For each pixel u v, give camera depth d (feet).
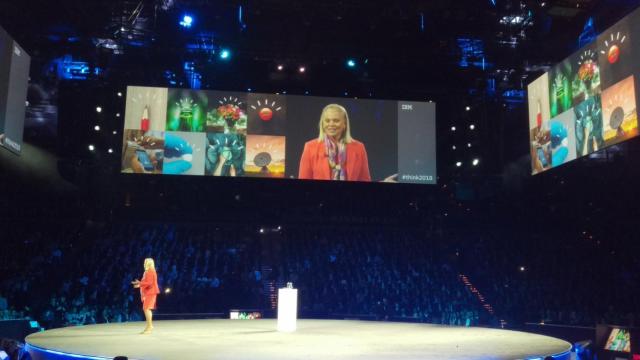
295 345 40.11
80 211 105.50
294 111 87.92
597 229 103.71
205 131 85.76
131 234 110.52
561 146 73.87
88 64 95.30
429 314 98.53
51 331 50.78
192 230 114.73
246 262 108.17
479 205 116.47
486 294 106.01
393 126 89.10
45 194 103.76
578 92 70.85
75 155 100.78
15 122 65.62
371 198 116.78
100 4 83.66
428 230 117.70
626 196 94.89
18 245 100.17
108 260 100.68
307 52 94.89
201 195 112.47
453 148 107.65
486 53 94.53
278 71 101.60
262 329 53.31
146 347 38.50
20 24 85.46
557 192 106.11
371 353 36.01
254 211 113.91
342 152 87.56
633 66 61.21
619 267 98.27
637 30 60.85
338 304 98.17
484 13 86.84
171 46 92.07
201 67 97.55
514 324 78.79
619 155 91.20
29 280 90.02
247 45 92.94
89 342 41.60
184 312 92.43
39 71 95.04
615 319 80.23
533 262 109.81
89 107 99.55
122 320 82.17
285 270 107.96
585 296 95.45
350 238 119.34
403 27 91.56
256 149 86.38
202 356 34.17
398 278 108.99
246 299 97.86
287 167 86.48
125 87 98.63
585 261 104.47
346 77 104.12
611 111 64.49
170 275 99.19
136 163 83.71
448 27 90.63
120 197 107.96
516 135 103.71
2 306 75.61
